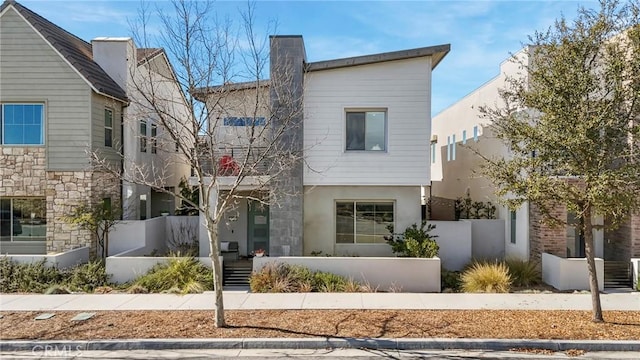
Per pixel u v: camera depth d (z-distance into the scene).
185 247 17.84
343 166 15.59
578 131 8.18
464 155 21.59
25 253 16.23
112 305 10.92
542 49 9.52
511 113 11.48
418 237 14.66
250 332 8.84
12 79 16.14
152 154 21.14
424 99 15.46
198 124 10.20
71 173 16.19
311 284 12.59
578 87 8.48
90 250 15.95
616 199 8.27
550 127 8.66
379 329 9.02
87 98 16.22
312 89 15.52
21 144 16.20
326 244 15.98
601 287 12.70
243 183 14.98
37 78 16.16
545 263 13.86
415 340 8.34
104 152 17.14
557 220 9.45
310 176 15.57
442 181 26.16
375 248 16.00
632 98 8.50
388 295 11.87
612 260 14.92
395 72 15.47
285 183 15.09
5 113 16.20
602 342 8.20
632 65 8.38
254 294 11.99
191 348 8.31
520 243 15.42
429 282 13.12
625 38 8.81
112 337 8.59
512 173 9.34
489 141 17.97
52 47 16.14
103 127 17.12
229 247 17.06
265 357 7.90
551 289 12.98
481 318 9.73
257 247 17.67
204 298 11.59
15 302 11.20
